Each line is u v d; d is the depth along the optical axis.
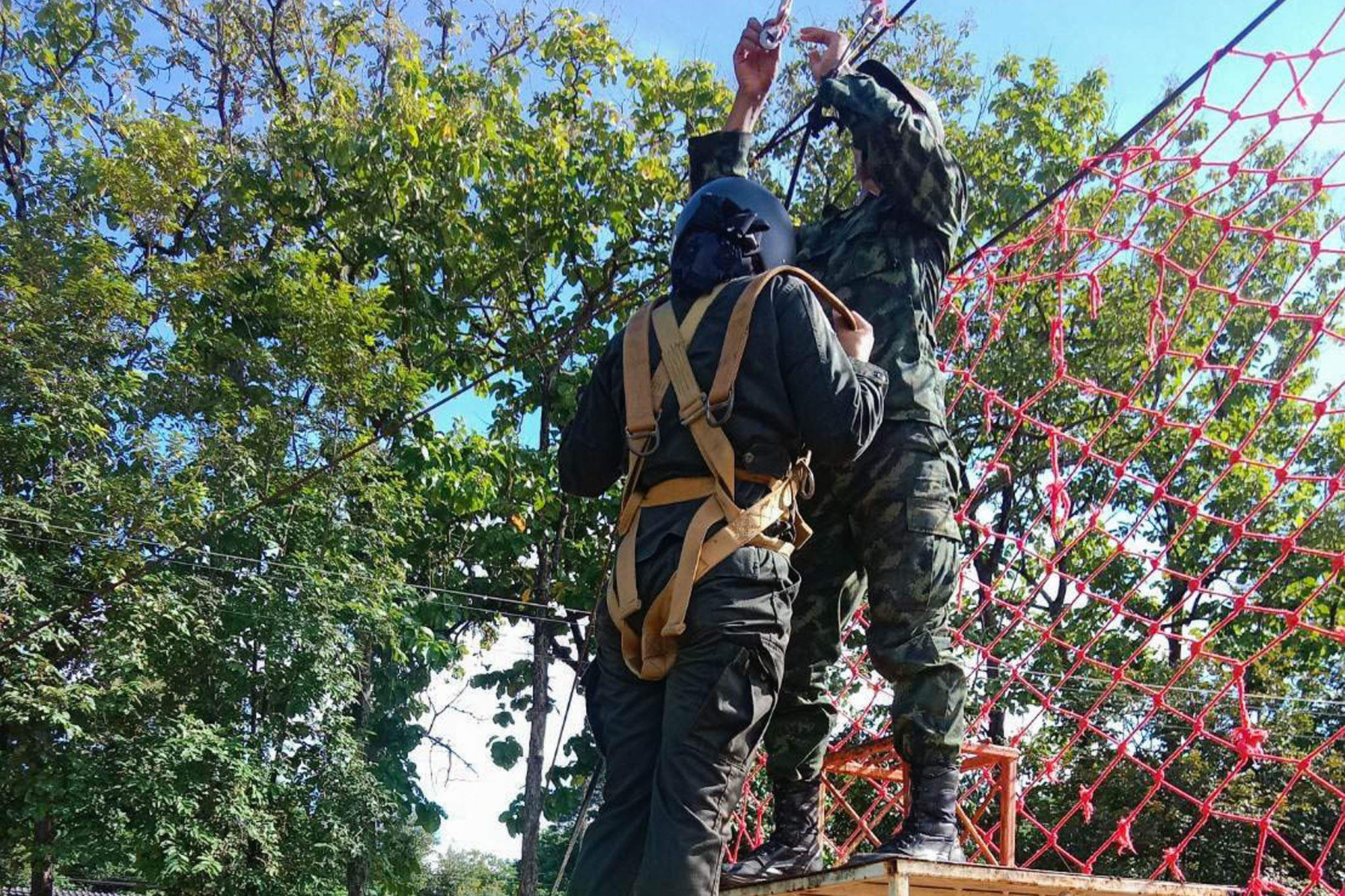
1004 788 5.00
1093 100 23.66
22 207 21.53
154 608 16.39
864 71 4.14
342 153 20.81
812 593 3.96
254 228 22.67
